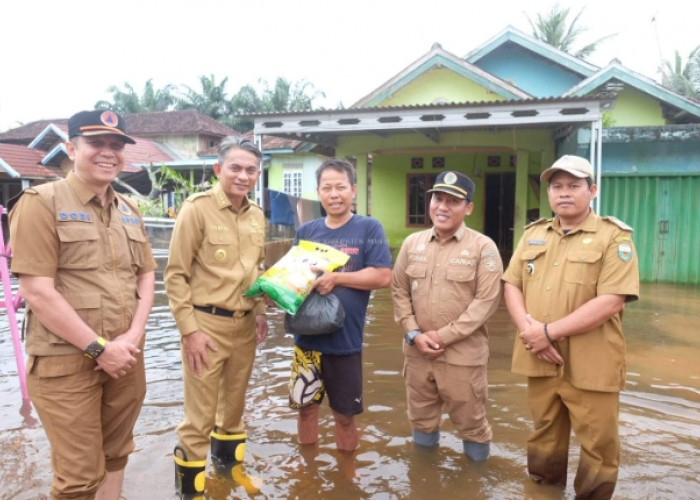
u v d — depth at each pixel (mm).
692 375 5168
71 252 2467
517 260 3162
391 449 3664
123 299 2629
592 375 2775
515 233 13172
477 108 10328
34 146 21812
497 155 15555
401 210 16172
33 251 2355
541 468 3160
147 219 13969
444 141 13469
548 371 2957
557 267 2926
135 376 2752
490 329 7039
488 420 4129
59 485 2484
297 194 21297
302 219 15328
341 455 3578
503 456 3553
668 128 10664
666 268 11008
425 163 15945
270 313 7992
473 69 12719
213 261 3109
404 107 10547
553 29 25625
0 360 5547
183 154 26781
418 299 3430
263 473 3344
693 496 3062
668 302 8836
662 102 13492
